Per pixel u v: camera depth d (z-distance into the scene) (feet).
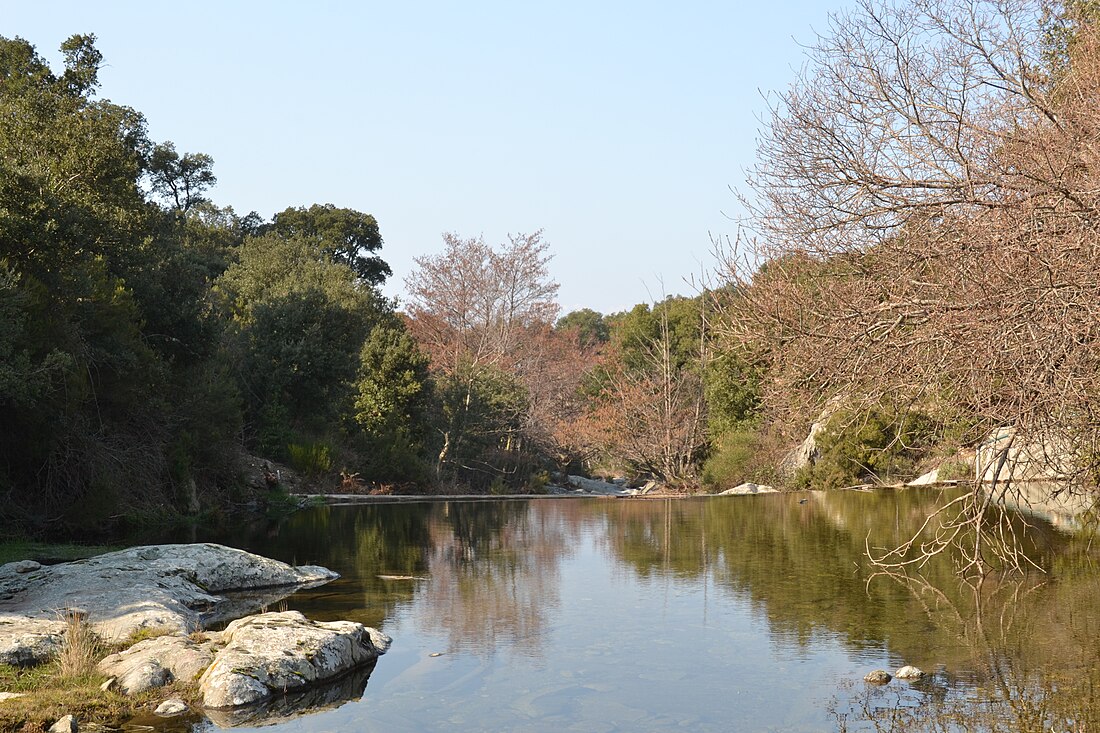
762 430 108.17
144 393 70.18
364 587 39.83
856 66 27.50
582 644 29.40
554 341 195.00
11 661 25.40
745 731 21.15
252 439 103.96
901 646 27.71
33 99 75.66
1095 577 37.73
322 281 146.82
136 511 63.21
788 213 27.76
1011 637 28.25
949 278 22.90
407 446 123.24
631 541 55.93
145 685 23.85
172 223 103.76
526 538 58.90
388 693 24.40
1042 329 20.17
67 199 65.87
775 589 37.81
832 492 88.63
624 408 134.51
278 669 24.59
